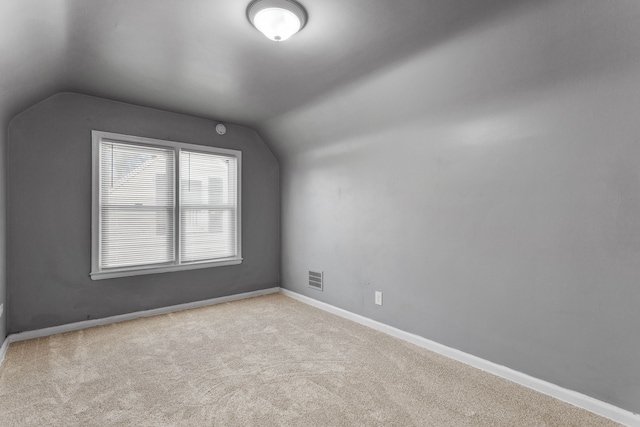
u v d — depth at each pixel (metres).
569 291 1.98
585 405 1.91
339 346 2.81
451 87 2.43
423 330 2.82
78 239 3.23
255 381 2.22
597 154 1.84
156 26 2.05
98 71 2.72
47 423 1.78
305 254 4.20
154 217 3.69
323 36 2.16
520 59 2.03
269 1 1.78
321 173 3.94
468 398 2.02
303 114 3.65
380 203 3.20
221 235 4.20
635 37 1.63
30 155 3.00
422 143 2.80
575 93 1.89
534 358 2.13
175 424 1.78
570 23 1.75
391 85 2.71
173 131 3.79
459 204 2.54
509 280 2.25
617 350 1.81
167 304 3.76
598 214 1.86
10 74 2.18
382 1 1.79
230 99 3.36
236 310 3.82
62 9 1.82
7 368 2.39
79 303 3.23
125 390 2.11
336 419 1.82
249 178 4.42
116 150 3.46
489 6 1.82
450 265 2.61
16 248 2.93
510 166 2.22
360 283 3.42
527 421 1.80
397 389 2.13
